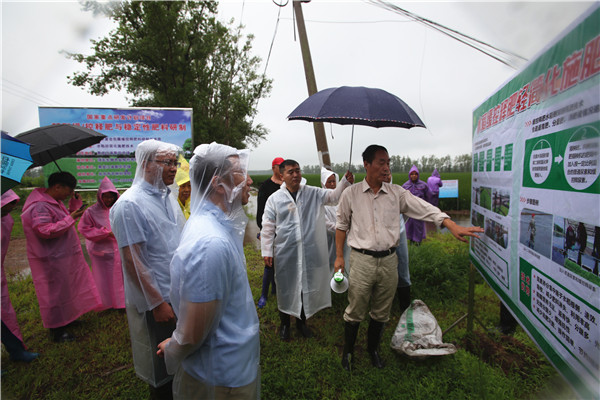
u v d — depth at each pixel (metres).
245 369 1.34
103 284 3.43
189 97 14.41
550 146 1.41
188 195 3.38
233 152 1.39
